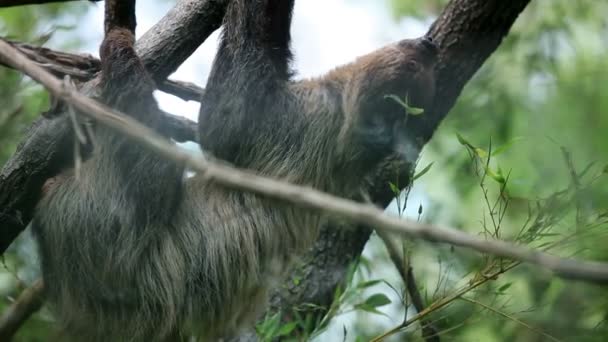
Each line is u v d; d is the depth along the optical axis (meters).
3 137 11.20
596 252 9.04
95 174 9.45
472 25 10.52
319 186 10.16
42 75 5.53
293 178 10.00
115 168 9.33
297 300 10.77
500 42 10.71
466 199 12.90
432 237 4.80
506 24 10.61
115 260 9.48
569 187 8.36
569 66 14.30
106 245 9.47
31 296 10.46
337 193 10.24
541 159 13.13
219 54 9.97
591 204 8.73
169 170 9.29
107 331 9.74
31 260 11.02
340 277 10.98
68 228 9.49
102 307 9.69
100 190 9.42
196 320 9.91
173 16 9.87
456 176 13.02
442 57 10.53
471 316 9.02
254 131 9.88
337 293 8.82
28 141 9.00
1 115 11.30
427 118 10.19
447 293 9.02
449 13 10.68
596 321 9.81
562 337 9.22
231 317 10.11
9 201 9.13
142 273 9.61
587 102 13.93
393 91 9.47
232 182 5.01
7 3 8.81
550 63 13.99
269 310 10.68
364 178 10.23
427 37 10.22
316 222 10.52
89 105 5.40
